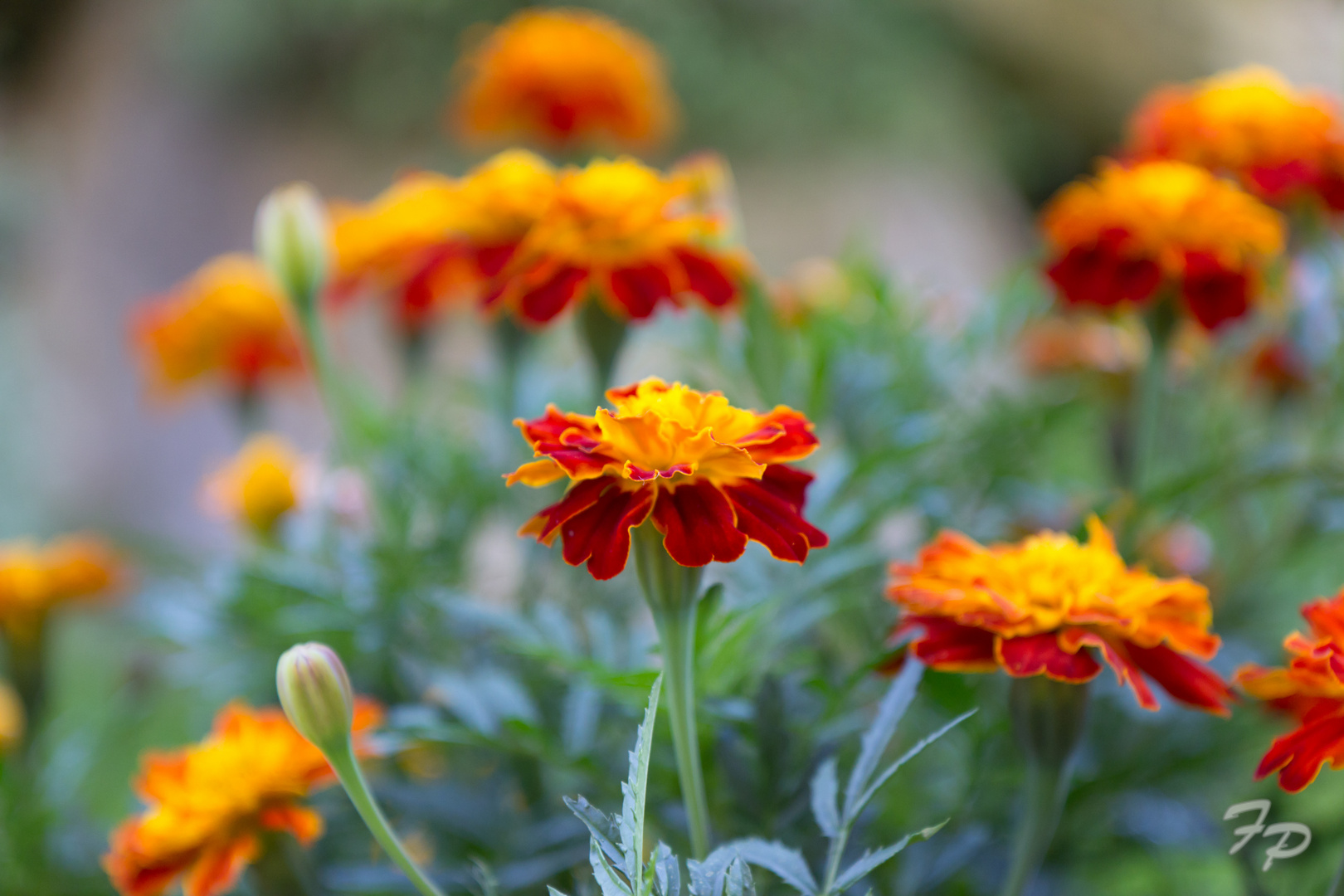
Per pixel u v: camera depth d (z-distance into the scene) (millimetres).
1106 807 579
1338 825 576
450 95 1977
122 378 1794
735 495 478
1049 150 2248
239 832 519
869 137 1956
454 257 588
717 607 504
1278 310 639
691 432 469
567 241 557
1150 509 579
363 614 604
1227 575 642
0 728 628
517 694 548
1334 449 650
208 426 1722
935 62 2100
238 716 531
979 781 554
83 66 2199
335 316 691
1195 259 583
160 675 667
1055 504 633
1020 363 711
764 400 601
